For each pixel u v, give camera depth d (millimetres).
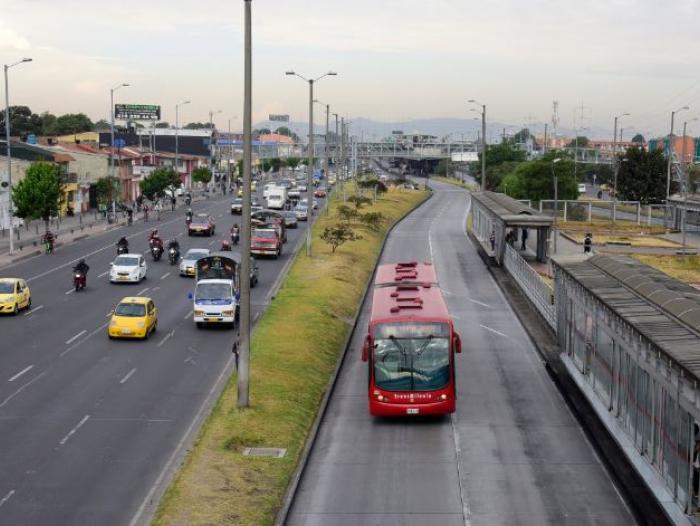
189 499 21312
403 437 27453
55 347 38594
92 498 21609
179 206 126125
